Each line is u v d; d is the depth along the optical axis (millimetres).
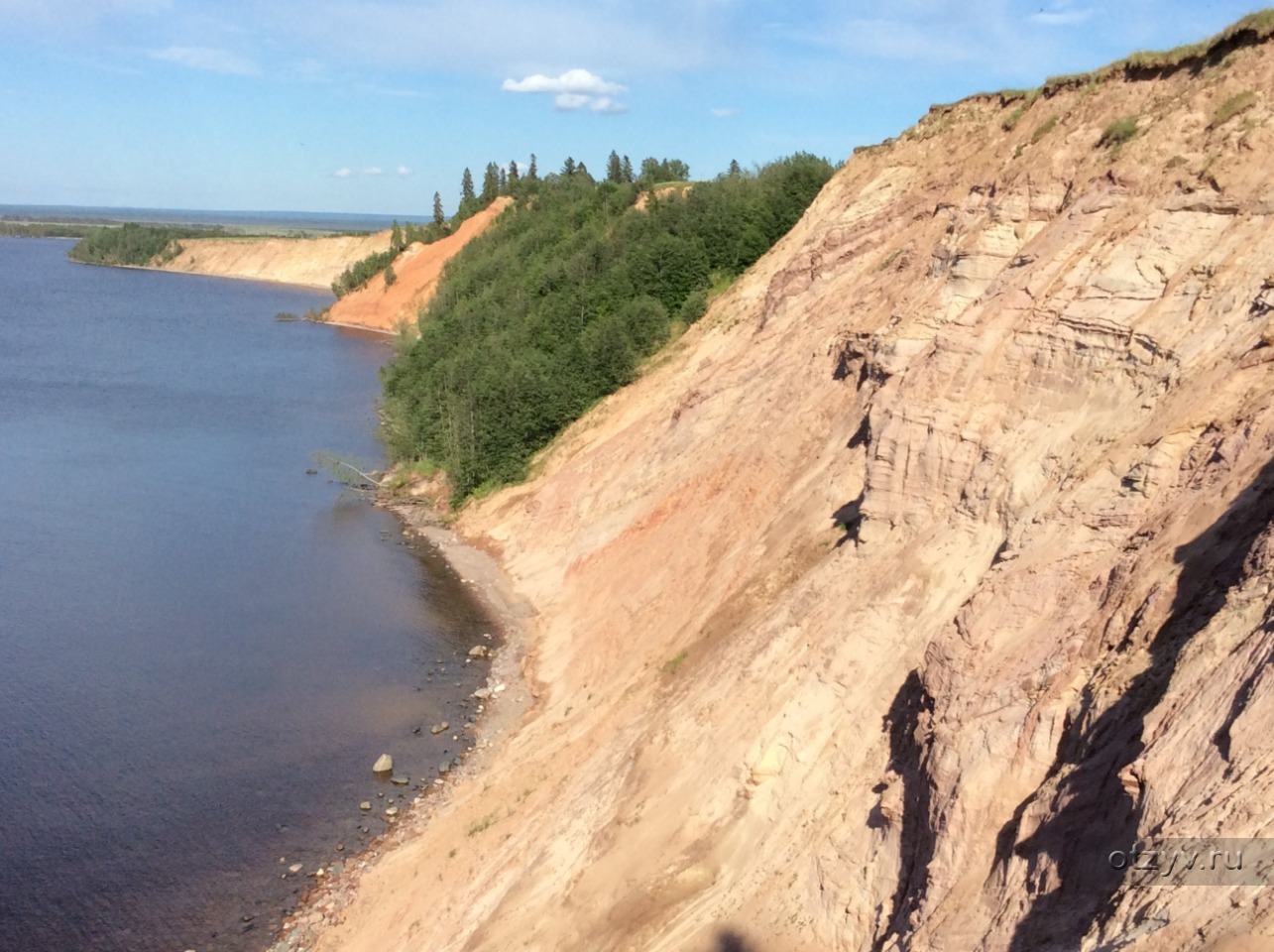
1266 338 15008
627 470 43031
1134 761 10164
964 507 18906
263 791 29000
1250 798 8516
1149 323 17594
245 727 32219
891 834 14945
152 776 29484
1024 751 12852
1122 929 8680
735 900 16891
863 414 27266
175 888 25172
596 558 38875
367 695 34344
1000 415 19453
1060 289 19688
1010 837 12227
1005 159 27516
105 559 45781
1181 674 10625
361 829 27469
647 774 21000
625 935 17328
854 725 17797
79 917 24141
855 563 20953
